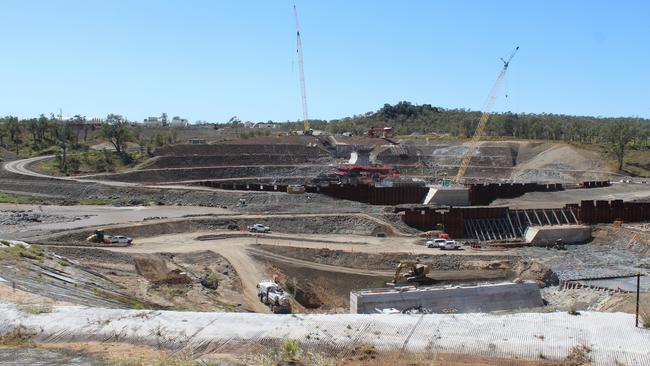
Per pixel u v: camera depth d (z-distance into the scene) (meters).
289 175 196.88
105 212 122.06
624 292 72.75
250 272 78.44
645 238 109.12
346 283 81.56
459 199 147.25
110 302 44.47
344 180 179.00
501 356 28.70
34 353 27.66
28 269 47.16
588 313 35.47
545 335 31.20
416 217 117.25
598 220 131.00
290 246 90.19
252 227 104.06
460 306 66.88
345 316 34.22
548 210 129.62
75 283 48.28
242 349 29.19
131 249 84.12
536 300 70.19
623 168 198.62
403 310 62.62
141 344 29.64
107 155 191.75
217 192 140.12
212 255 83.44
